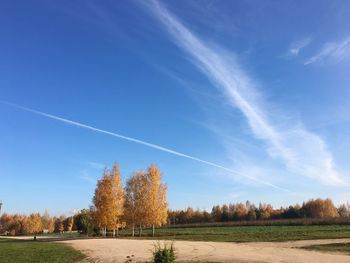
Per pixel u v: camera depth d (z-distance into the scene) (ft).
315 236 152.97
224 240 153.28
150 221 204.44
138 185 207.62
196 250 106.73
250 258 83.97
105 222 194.18
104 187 195.62
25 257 97.25
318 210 458.50
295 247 111.24
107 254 102.12
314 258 81.97
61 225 505.25
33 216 494.18
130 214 205.98
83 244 142.51
